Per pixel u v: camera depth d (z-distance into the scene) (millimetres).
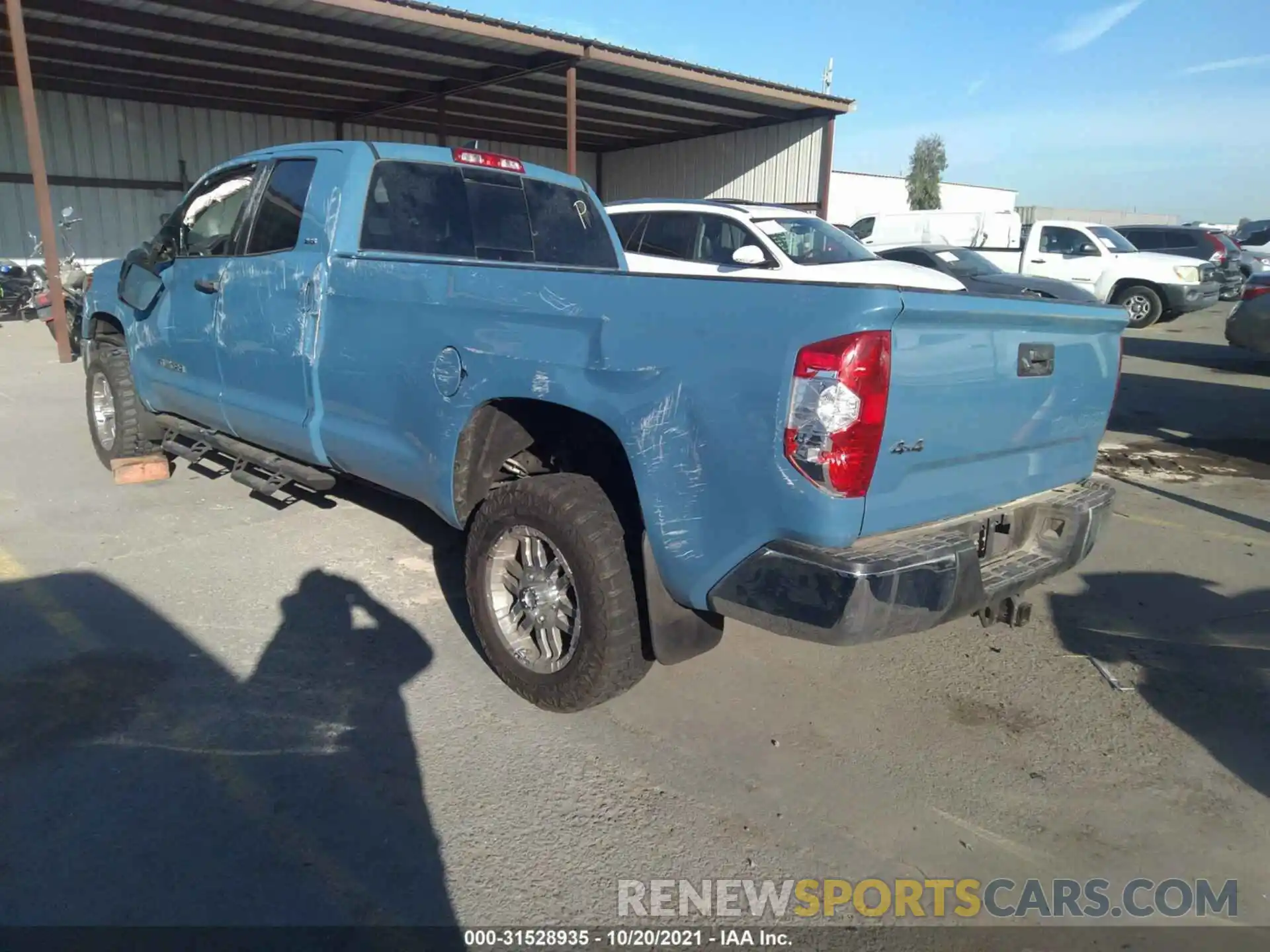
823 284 2650
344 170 4352
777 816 3002
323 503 5746
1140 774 3289
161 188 18438
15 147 16578
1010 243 20500
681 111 19016
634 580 3279
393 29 13352
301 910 2508
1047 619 4590
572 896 2609
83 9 12281
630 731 3480
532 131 21734
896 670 4035
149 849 2719
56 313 11336
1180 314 17562
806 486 2627
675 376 2871
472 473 3684
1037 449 3410
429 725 3465
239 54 14797
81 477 6512
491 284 3438
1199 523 6164
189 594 4547
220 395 5055
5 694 3547
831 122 18922
